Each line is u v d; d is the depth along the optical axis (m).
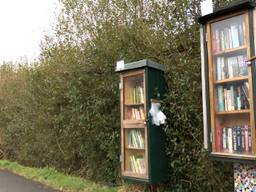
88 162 3.41
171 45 2.70
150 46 2.81
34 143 4.32
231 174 2.33
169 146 2.57
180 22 2.67
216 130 2.03
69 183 3.24
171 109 2.54
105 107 3.12
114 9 3.20
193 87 2.44
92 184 3.16
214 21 2.02
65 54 3.58
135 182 2.54
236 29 1.97
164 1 2.76
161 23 2.79
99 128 3.17
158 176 2.47
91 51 3.27
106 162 3.21
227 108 2.01
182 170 2.54
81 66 3.37
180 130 2.55
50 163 4.10
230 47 1.99
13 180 3.74
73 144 3.62
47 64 3.91
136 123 2.56
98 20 3.32
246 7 1.86
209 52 2.04
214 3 2.50
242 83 1.95
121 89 2.70
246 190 1.94
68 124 3.62
